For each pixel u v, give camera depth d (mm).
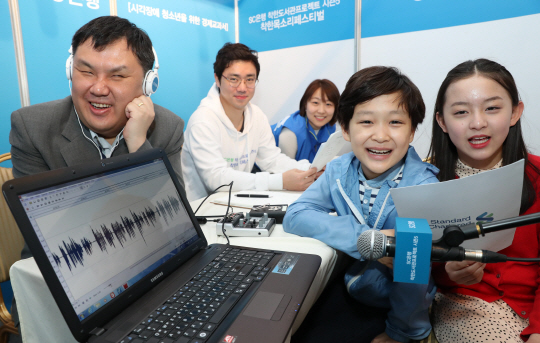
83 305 467
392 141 769
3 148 1625
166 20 2285
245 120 1844
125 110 974
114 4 1993
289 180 1357
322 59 2494
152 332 467
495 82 760
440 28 2035
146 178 685
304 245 786
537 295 735
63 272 462
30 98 1701
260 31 2732
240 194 1276
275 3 2613
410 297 751
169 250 655
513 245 805
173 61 2369
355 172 912
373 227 852
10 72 1622
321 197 937
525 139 1881
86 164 565
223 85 1714
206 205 1140
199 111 1684
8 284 1646
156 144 1135
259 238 837
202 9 2510
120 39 886
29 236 437
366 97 761
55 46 1771
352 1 2299
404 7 2129
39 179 479
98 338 459
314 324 946
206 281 600
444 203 584
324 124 2229
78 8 1842
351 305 1036
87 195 548
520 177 560
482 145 791
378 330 918
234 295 551
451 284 844
